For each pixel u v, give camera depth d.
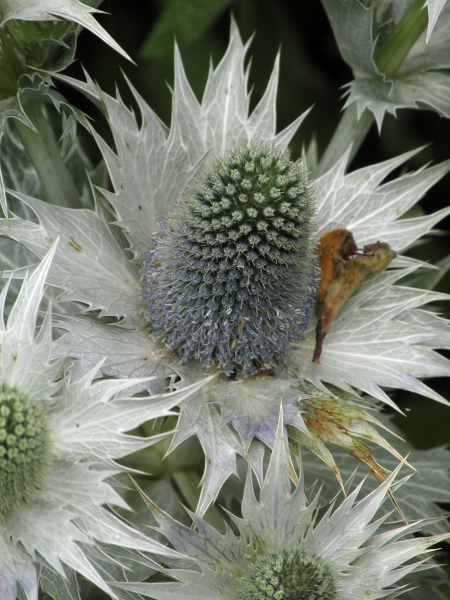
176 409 0.28
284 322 0.27
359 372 0.27
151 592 0.25
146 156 0.28
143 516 0.29
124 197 0.28
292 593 0.25
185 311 0.27
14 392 0.25
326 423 0.26
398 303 0.28
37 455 0.25
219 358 0.27
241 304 0.27
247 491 0.25
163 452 0.29
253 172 0.26
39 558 0.25
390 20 0.30
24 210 0.31
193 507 0.29
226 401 0.27
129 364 0.27
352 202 0.29
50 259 0.25
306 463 0.30
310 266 0.27
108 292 0.27
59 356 0.26
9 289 0.31
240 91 0.29
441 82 0.30
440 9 0.26
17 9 0.26
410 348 0.27
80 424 0.25
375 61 0.30
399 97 0.30
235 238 0.26
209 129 0.29
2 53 0.27
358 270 0.27
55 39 0.27
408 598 0.30
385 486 0.25
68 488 0.25
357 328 0.28
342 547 0.25
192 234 0.27
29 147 0.28
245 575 0.26
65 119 0.29
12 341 0.25
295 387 0.27
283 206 0.26
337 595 0.25
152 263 0.27
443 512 0.30
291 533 0.26
